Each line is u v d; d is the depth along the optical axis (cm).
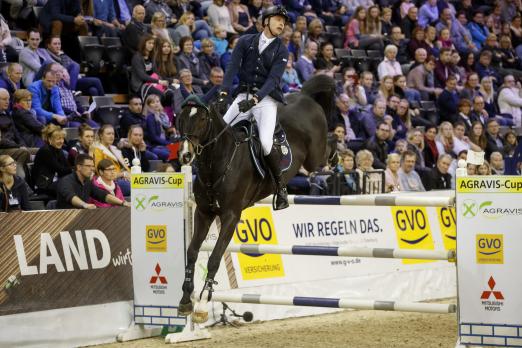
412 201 1437
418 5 3719
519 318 1334
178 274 1577
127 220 1639
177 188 1582
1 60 2283
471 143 2969
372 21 3331
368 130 2725
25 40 2555
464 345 1369
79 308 1538
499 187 1346
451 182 2614
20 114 2072
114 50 2547
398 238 2055
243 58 1488
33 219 1480
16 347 1438
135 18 2577
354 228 1972
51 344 1489
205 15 2988
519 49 3975
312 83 1661
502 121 3397
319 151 1612
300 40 2969
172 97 2434
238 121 1476
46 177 1936
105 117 2370
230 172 1397
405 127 2914
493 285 1348
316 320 1822
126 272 1628
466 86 3350
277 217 1841
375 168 2545
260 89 1441
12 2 2539
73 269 1534
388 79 2941
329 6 3488
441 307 1417
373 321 1800
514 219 1338
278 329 1705
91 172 1750
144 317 1609
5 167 1686
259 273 1798
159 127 2352
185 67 2570
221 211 1411
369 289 1992
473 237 1360
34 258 1477
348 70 2892
